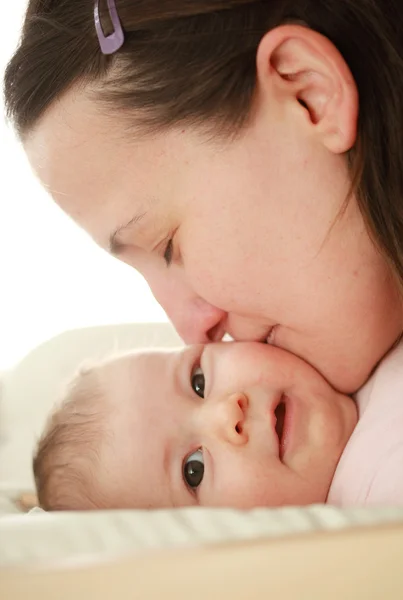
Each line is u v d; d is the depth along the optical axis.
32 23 0.96
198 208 0.88
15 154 1.90
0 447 1.55
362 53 0.83
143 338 1.70
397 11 0.83
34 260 2.00
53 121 0.91
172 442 1.06
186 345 1.16
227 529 0.56
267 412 1.01
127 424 1.09
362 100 0.84
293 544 0.52
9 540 0.56
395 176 0.84
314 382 1.02
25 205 1.96
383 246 0.86
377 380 0.97
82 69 0.89
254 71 0.84
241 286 0.91
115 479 1.08
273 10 0.85
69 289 2.02
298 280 0.89
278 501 0.99
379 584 0.52
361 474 0.87
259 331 1.02
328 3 0.84
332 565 0.51
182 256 0.94
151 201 0.89
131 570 0.49
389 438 0.86
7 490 1.33
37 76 0.93
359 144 0.84
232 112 0.84
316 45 0.81
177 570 0.50
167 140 0.86
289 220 0.87
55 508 1.12
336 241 0.88
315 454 1.00
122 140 0.87
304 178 0.86
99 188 0.91
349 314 0.92
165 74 0.85
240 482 0.99
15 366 1.69
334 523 0.57
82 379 1.18
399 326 0.95
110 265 2.02
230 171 0.85
